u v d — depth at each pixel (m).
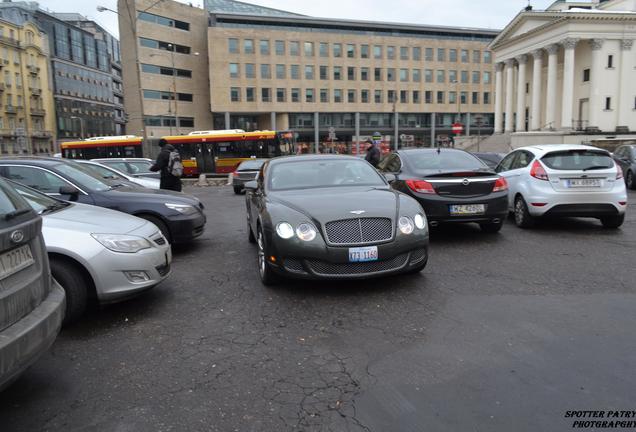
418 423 2.77
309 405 3.00
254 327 4.32
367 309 4.68
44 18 81.88
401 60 73.31
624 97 47.56
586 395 3.02
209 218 11.80
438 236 8.37
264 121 71.19
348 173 6.60
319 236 4.91
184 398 3.13
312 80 69.75
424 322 4.30
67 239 4.41
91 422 2.88
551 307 4.61
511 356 3.59
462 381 3.23
